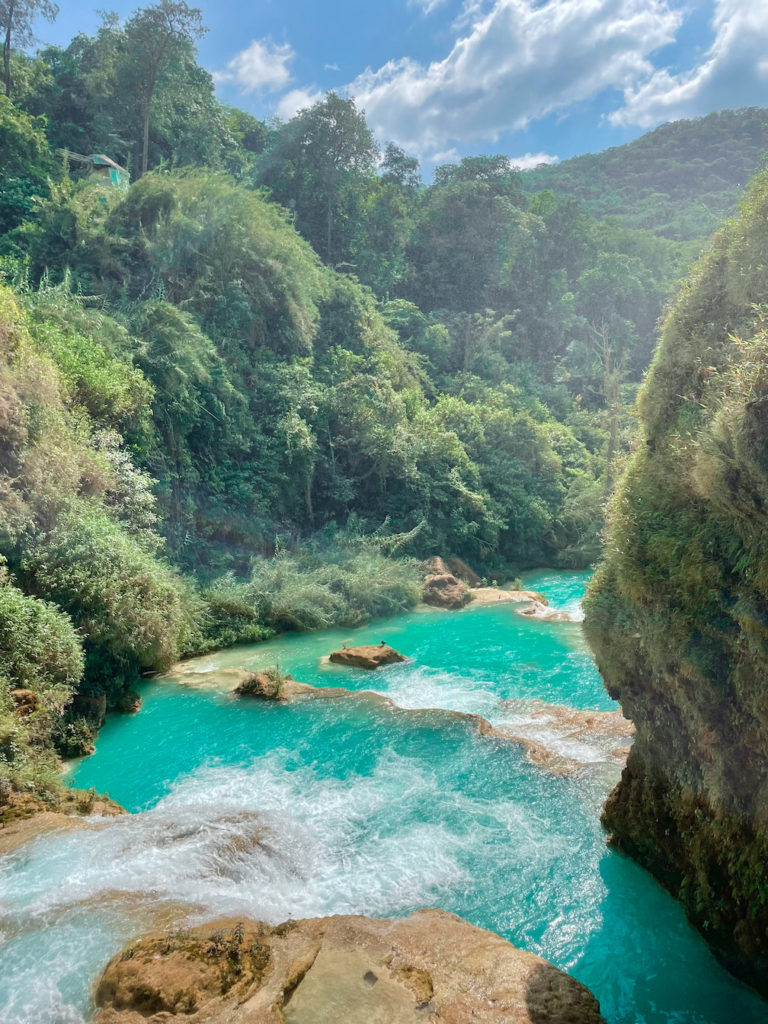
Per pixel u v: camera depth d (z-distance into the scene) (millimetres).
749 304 6305
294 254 28297
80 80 40500
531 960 5035
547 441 34031
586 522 30531
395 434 27156
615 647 6945
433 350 44312
